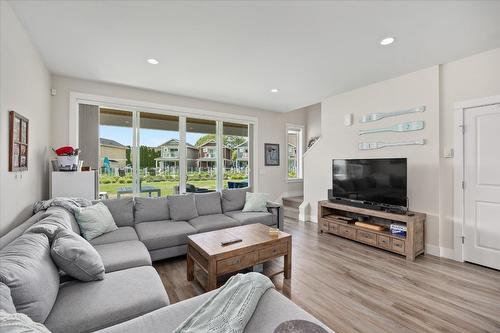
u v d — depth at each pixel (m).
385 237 3.24
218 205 3.95
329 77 3.56
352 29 2.30
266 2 1.92
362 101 4.02
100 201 3.09
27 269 1.16
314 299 2.14
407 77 3.43
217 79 3.64
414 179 3.38
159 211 3.39
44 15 2.09
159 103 4.31
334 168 4.17
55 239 1.59
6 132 1.91
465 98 2.93
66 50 2.73
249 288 1.29
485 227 2.81
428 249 3.22
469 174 2.92
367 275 2.59
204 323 1.06
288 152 6.46
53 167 3.12
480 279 2.50
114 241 2.50
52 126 3.43
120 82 3.76
